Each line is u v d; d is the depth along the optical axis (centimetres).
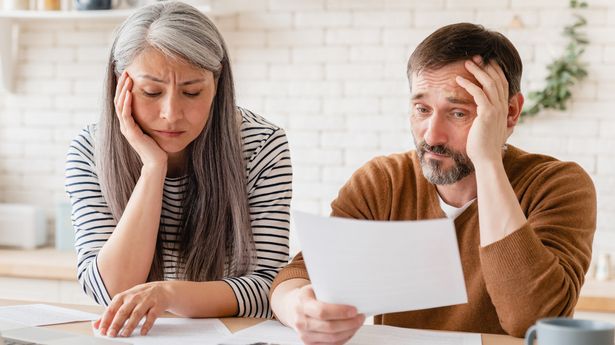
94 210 187
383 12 350
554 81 333
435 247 125
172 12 170
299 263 169
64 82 384
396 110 351
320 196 360
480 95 158
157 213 179
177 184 189
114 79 182
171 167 189
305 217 126
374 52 352
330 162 358
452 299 130
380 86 352
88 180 188
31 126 389
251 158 191
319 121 358
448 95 160
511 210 153
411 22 348
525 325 151
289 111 361
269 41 361
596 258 336
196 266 191
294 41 359
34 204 391
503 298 153
